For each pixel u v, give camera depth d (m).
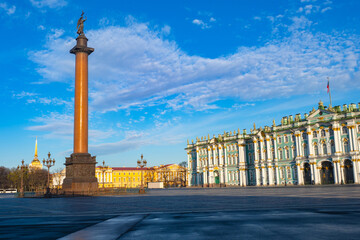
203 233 13.34
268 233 12.88
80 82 65.69
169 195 54.25
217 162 138.38
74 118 65.19
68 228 16.00
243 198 37.41
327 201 27.81
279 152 111.31
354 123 90.38
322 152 97.44
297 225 14.65
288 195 40.34
